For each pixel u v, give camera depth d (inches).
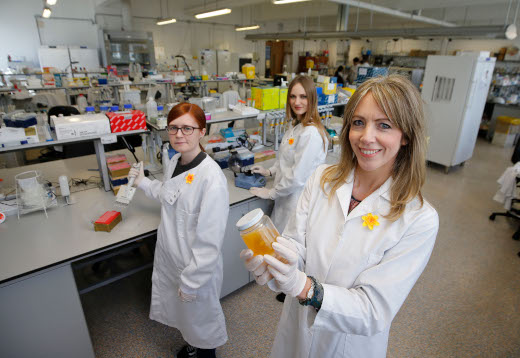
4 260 51.9
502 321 79.7
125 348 70.1
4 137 61.8
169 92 209.6
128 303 82.9
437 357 69.9
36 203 66.6
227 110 108.6
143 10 348.2
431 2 265.3
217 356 68.9
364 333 27.3
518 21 311.6
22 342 53.2
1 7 276.1
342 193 33.9
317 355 37.3
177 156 58.7
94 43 328.5
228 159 93.8
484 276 96.0
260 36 340.5
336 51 487.2
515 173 116.7
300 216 37.3
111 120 72.6
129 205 72.1
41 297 52.7
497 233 119.6
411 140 28.0
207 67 319.6
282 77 129.5
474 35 206.2
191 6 374.0
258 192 77.1
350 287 31.0
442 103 175.3
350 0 234.2
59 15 302.7
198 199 52.3
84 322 58.9
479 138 264.7
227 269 79.6
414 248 28.1
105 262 91.8
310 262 34.5
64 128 67.4
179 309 59.6
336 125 126.5
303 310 37.6
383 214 30.7
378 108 26.3
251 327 76.6
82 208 70.3
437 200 146.9
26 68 259.9
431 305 84.3
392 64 391.9
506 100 260.4
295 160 72.8
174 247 55.5
